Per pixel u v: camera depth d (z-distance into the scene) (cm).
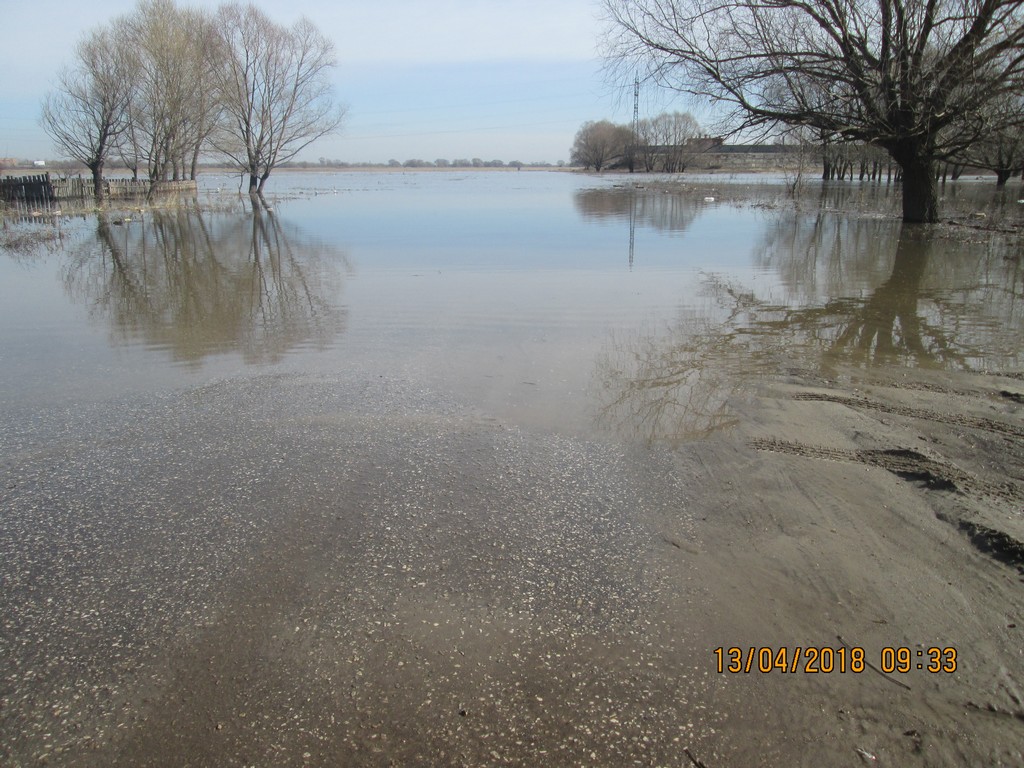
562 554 304
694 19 1516
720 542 311
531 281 956
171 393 509
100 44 2606
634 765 204
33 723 221
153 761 207
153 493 360
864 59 1497
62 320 755
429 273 1037
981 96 1407
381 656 247
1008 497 338
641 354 593
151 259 1261
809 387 502
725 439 413
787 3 1465
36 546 315
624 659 245
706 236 1508
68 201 2567
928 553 298
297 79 3441
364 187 4969
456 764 205
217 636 257
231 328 708
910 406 461
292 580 288
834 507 335
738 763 204
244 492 359
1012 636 251
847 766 203
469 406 473
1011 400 470
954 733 213
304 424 445
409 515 335
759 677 236
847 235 1481
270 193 3978
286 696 230
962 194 2688
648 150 7575
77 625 264
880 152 2566
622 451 401
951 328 673
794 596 274
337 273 1055
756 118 1598
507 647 251
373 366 566
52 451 411
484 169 16375
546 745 211
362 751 209
